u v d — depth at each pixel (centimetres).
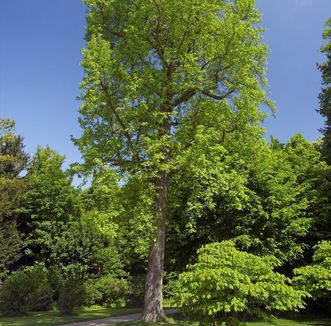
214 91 1731
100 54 1479
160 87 1580
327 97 2475
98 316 2081
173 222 2014
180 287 846
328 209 2214
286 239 2038
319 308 2225
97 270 3241
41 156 3425
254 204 1981
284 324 1795
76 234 3125
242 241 1898
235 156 1703
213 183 1505
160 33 1680
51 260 3092
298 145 2500
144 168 1494
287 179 2189
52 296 2550
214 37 1636
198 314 852
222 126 1677
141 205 1509
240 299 790
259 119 1697
